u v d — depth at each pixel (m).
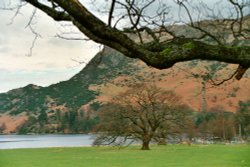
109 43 4.76
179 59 4.62
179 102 78.06
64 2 4.28
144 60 4.65
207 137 122.81
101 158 57.09
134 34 5.18
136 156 59.56
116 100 73.50
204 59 4.71
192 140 112.06
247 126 125.44
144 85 74.75
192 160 51.31
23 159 57.75
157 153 65.44
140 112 74.06
